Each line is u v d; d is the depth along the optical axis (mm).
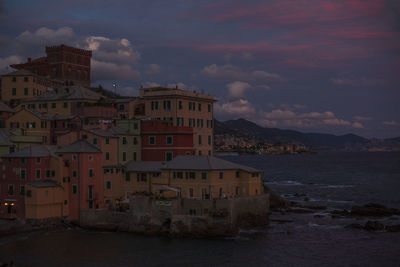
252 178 103750
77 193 101938
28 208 98312
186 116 128250
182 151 115688
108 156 108000
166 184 103000
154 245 86688
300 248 85188
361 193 175250
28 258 78938
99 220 99500
